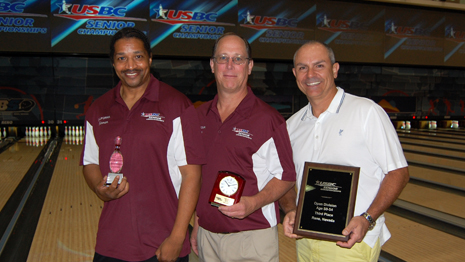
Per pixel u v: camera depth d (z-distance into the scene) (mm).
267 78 6953
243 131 1177
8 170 3809
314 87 1180
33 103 5926
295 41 6691
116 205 1076
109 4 5824
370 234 1125
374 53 7125
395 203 2842
